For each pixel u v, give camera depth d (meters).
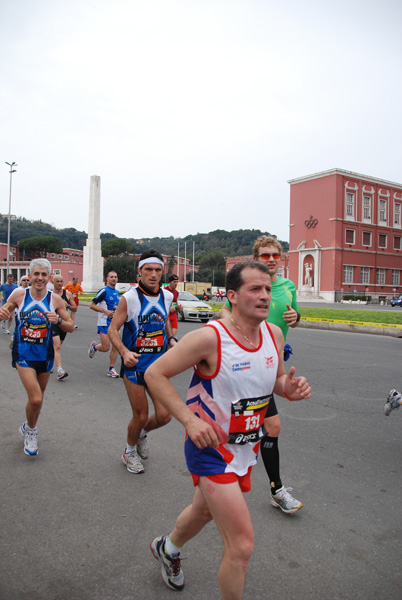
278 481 3.18
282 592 2.32
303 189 48.41
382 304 43.91
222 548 2.73
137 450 4.07
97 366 8.70
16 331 4.16
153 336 3.80
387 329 15.12
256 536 2.84
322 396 6.38
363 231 48.25
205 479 1.98
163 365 1.99
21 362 4.11
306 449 4.36
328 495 3.42
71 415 5.46
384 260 50.59
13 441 4.57
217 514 1.91
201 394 2.05
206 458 1.99
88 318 20.08
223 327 2.01
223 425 2.01
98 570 2.49
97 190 43.16
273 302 3.48
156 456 4.20
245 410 2.02
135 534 2.85
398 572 2.49
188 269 96.44
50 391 6.67
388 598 2.28
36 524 2.96
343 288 46.47
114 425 5.08
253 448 2.13
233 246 151.00
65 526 2.94
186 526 2.19
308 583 2.39
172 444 4.54
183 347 1.97
